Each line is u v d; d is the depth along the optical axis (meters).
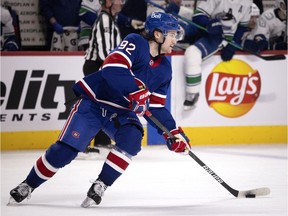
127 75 9.50
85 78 9.98
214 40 17.66
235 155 16.14
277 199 10.72
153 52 9.96
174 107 17.84
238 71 18.06
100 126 9.98
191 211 9.83
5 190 11.44
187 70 17.56
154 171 13.67
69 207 9.99
